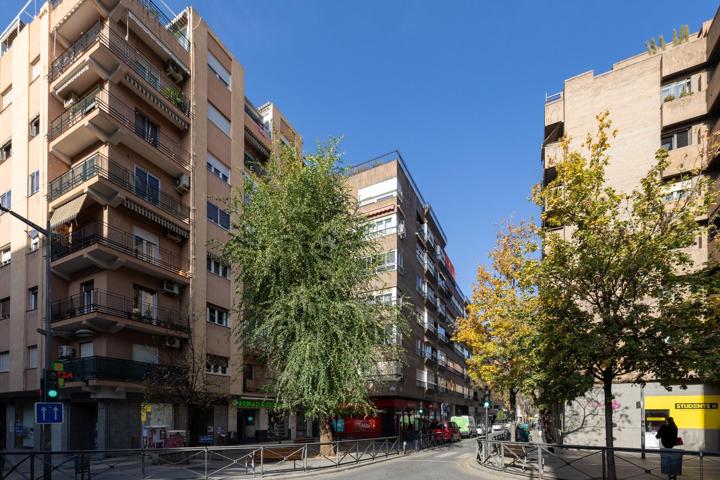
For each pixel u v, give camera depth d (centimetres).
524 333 1396
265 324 1566
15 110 2311
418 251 4131
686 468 946
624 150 2208
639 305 1019
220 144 2686
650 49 2530
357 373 1573
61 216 1933
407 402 3575
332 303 1584
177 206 2355
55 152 2111
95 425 1991
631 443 1928
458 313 6956
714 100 2008
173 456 1390
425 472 1390
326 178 1758
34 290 2116
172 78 2444
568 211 1137
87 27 2184
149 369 1930
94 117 1934
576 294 1107
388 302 1841
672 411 1905
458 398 6250
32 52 2280
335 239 1720
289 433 3048
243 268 1709
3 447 2231
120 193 1975
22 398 2167
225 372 2519
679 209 1058
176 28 2583
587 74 2364
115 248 1938
